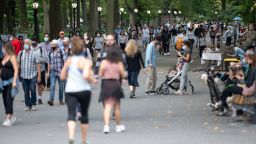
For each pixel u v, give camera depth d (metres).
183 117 33.75
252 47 43.44
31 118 33.94
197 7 104.25
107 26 84.25
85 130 22.83
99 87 51.47
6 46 31.31
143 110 37.09
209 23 179.62
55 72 40.03
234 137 26.50
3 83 31.05
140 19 184.38
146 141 25.23
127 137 26.34
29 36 95.31
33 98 37.56
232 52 60.81
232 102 31.39
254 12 77.12
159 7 197.12
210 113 35.34
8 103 31.03
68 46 40.41
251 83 30.78
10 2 103.56
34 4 84.81
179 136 26.75
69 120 21.88
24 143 24.91
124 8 184.88
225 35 97.75
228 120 32.22
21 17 95.25
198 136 26.77
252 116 31.05
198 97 44.47
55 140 25.59
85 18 138.38
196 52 103.69
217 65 61.09
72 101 22.17
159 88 47.00
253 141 25.36
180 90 46.66
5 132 28.38
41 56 43.72
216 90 35.34
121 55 27.17
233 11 105.19
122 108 38.16
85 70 22.20
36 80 38.12
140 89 50.59
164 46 101.69
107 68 26.80
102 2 182.62
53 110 37.59
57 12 81.12
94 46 75.00
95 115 34.72
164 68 73.94
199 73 65.81
